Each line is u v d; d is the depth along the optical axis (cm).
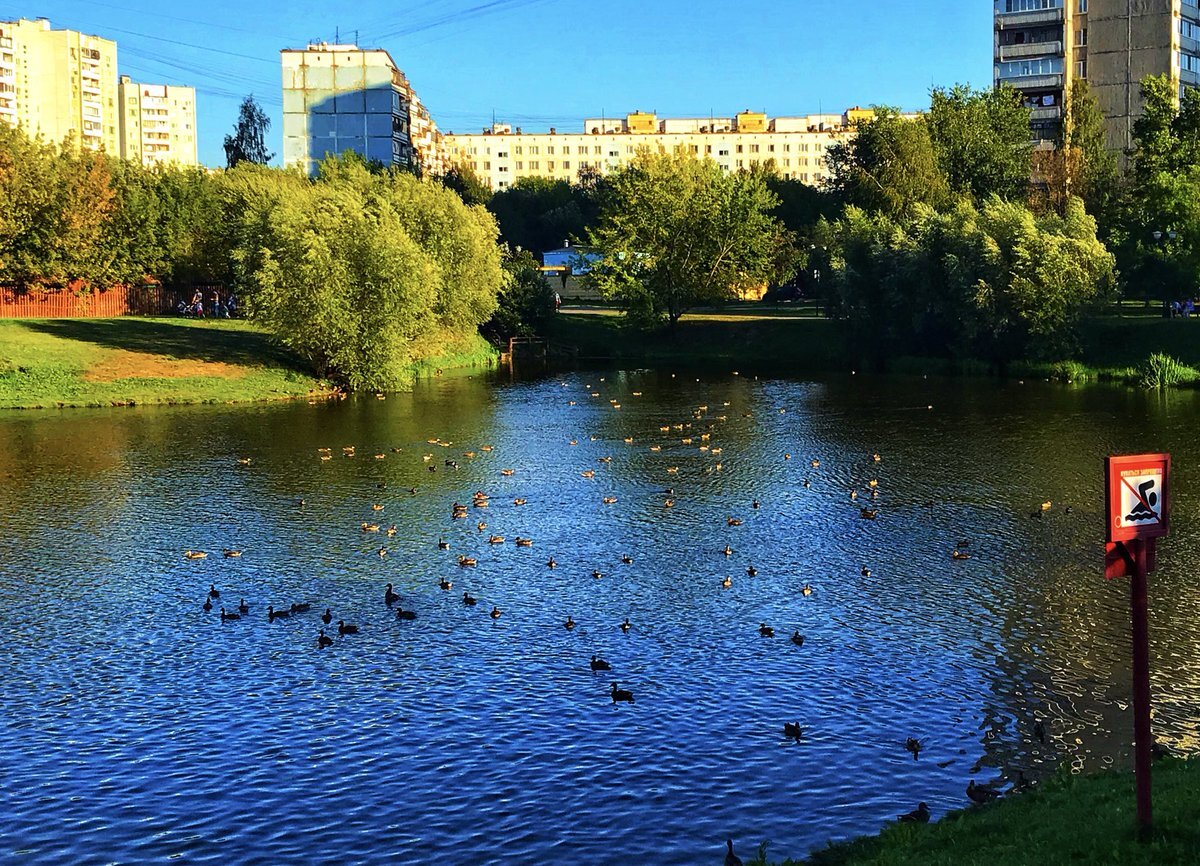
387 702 2889
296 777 2502
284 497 5122
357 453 6206
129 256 12400
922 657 3138
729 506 4941
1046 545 4225
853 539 4362
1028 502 4891
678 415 7662
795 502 4988
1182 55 15175
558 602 3650
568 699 2895
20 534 4478
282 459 6006
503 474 5647
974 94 14900
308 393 8694
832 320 12381
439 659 3172
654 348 12525
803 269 15038
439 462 5959
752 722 2741
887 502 4950
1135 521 1662
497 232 12312
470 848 2202
